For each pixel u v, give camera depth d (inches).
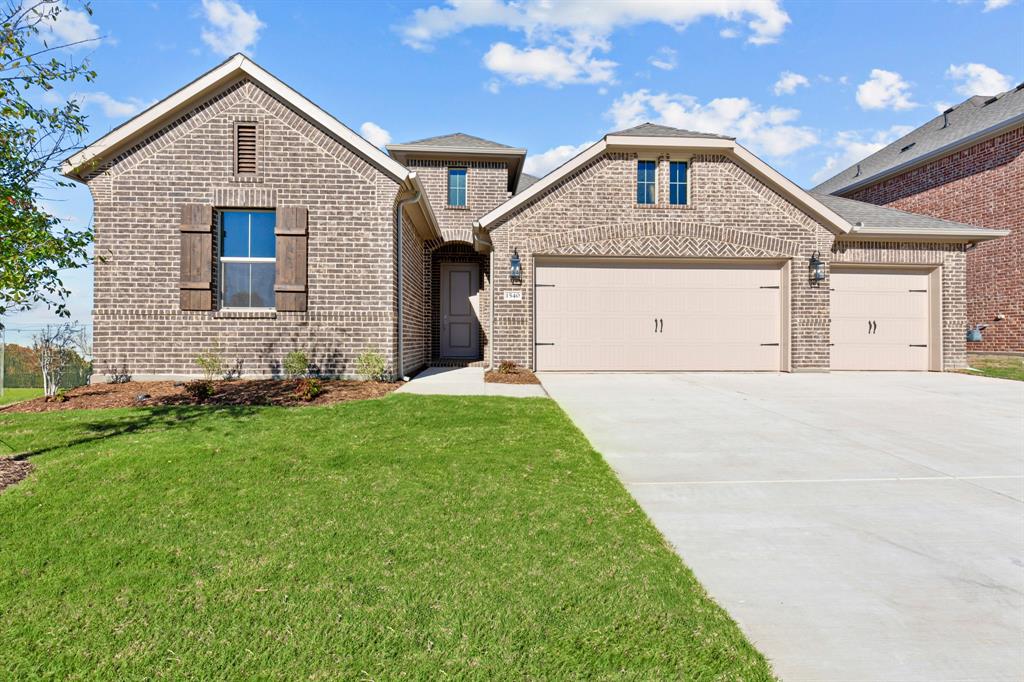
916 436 236.1
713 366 486.0
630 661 84.4
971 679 82.7
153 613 96.7
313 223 370.3
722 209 480.7
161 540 126.0
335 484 163.5
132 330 358.3
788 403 315.9
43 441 204.2
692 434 237.5
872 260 495.5
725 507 153.3
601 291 479.2
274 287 369.1
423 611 97.4
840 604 103.6
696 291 485.4
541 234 469.4
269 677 80.0
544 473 176.4
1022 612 101.4
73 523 134.9
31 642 88.5
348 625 92.8
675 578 111.0
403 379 396.2
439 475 172.4
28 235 176.1
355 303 372.5
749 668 83.2
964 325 502.3
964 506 155.3
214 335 362.3
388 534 130.3
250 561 116.1
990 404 316.2
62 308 199.5
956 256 503.2
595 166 474.3
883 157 807.1
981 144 599.5
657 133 489.1
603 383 402.0
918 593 108.0
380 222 373.4
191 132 362.6
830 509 152.5
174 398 297.4
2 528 131.6
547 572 112.6
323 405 279.6
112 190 358.0
